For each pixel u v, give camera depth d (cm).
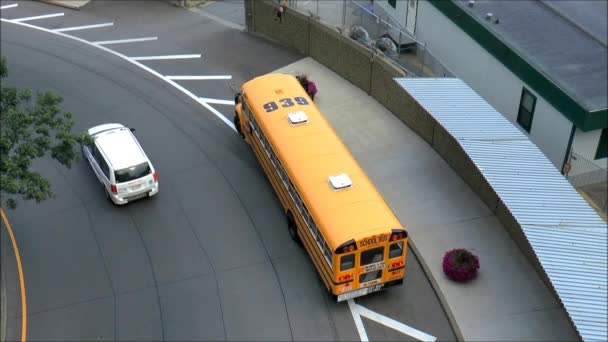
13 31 3584
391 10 3534
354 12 3475
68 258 2127
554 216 1803
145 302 1959
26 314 1928
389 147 2592
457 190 2350
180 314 1917
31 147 1944
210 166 2530
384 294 1962
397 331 1844
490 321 1850
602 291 1547
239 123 2666
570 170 2417
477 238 2136
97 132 2455
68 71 3198
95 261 2112
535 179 1941
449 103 2300
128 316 1914
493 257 2061
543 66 2525
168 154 2598
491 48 2698
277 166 2167
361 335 1833
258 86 2425
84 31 3581
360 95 2953
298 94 2367
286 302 1944
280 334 1845
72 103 2938
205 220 2266
